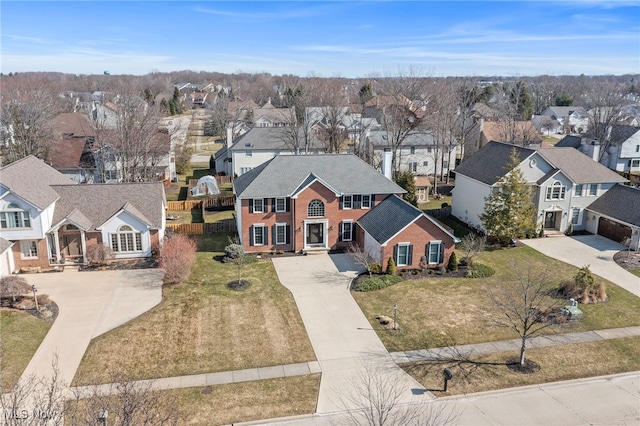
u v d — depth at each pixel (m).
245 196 42.78
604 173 50.56
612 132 78.75
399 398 24.59
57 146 68.19
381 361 27.89
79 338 29.91
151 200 44.03
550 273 39.66
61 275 39.22
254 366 27.31
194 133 129.00
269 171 45.09
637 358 28.36
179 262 37.81
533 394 25.02
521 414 23.47
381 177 46.31
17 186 39.03
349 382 25.94
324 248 45.09
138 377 26.11
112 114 83.81
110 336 30.22
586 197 50.19
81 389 24.73
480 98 128.75
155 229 42.50
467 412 23.56
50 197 41.47
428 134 73.56
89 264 41.19
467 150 82.88
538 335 28.16
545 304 34.56
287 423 22.78
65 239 41.88
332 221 44.75
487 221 46.62
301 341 29.92
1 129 73.31
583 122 129.88
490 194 48.28
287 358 28.12
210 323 31.94
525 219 45.66
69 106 119.38
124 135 62.56
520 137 77.62
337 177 45.53
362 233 44.28
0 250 36.97
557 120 126.50
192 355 28.30
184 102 177.50
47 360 27.50
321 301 35.16
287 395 24.81
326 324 31.97
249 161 74.88
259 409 23.72
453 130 76.06
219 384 25.64
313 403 24.20
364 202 45.12
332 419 23.06
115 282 38.03
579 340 30.25
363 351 28.92
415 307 34.34
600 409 23.89
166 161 71.69
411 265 40.34
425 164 74.06
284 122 95.12
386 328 31.47
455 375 26.56
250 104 136.88
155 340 29.83
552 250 45.47
